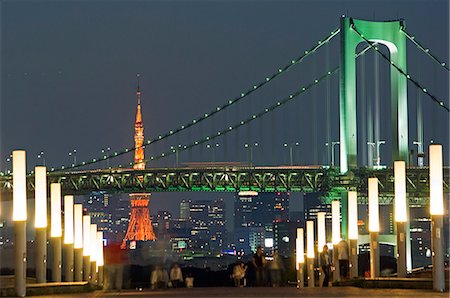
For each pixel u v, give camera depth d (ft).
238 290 175.83
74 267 238.89
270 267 230.27
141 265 275.80
